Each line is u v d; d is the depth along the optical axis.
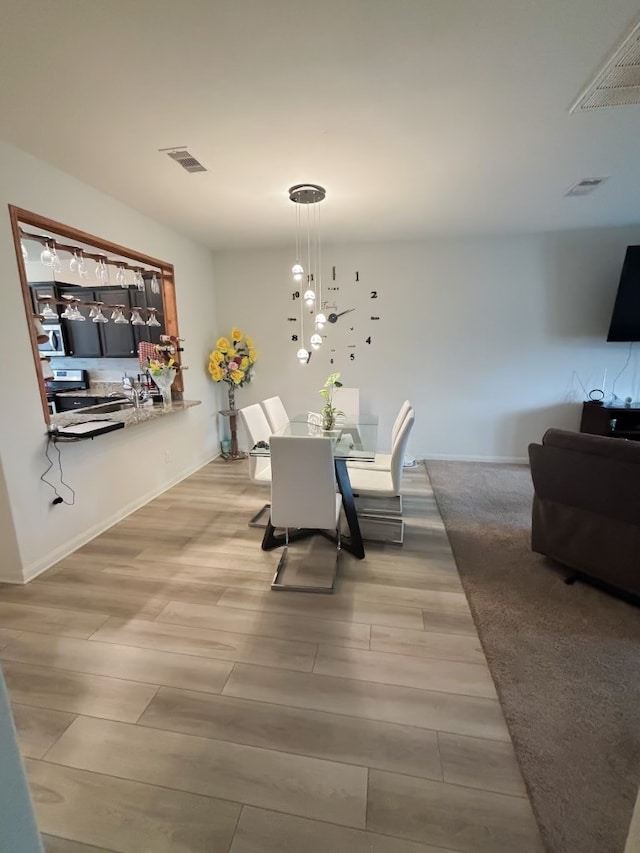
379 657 1.80
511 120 2.10
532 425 4.71
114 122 2.07
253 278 4.92
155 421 3.80
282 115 2.03
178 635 1.95
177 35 1.48
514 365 4.63
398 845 1.12
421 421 4.93
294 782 1.29
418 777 1.30
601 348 4.42
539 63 1.66
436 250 4.52
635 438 4.09
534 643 1.88
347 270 4.72
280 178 2.79
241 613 2.12
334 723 1.49
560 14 1.41
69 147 2.33
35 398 2.48
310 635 1.95
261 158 2.49
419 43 1.54
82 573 2.50
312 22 1.43
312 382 5.05
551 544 2.44
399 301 4.70
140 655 1.83
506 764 1.33
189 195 3.09
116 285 4.46
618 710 1.53
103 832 1.16
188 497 3.79
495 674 1.70
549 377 4.59
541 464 2.37
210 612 2.12
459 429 4.88
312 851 1.11
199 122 2.08
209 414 4.96
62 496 2.70
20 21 1.39
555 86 1.81
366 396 4.96
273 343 5.03
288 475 2.30
